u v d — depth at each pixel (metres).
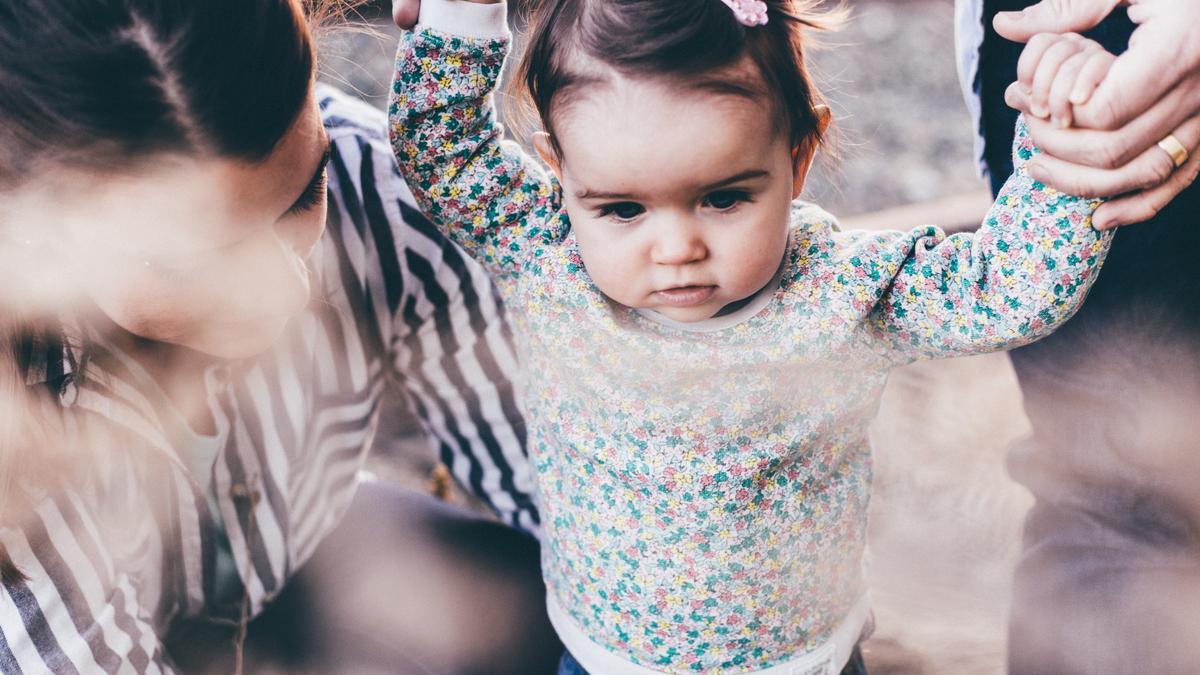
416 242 1.31
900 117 3.81
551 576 1.28
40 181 0.88
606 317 1.07
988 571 1.98
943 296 1.02
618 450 1.10
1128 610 1.18
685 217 0.97
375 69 3.56
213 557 1.31
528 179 1.15
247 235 0.95
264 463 1.29
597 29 0.95
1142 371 1.15
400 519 1.56
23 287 0.97
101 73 0.84
